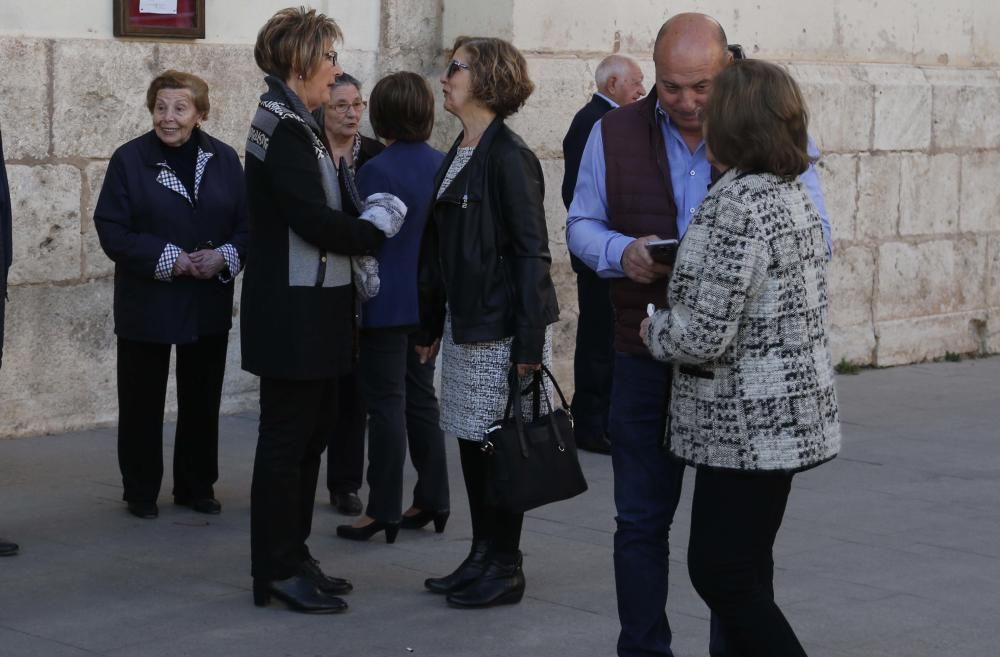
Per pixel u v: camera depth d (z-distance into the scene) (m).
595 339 7.95
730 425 3.77
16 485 6.86
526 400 5.14
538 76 8.95
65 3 7.73
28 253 7.68
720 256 3.70
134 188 6.22
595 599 5.39
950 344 11.68
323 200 4.87
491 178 5.07
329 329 4.98
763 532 3.86
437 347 5.41
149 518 6.36
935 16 11.60
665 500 4.37
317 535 6.20
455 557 5.91
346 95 6.49
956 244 11.68
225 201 6.37
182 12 8.10
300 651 4.77
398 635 4.95
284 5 8.59
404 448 6.08
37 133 7.66
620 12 9.45
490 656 4.77
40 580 5.47
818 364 3.82
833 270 10.82
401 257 5.95
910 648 4.94
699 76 4.25
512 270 5.09
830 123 10.70
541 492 5.03
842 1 10.95
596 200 4.55
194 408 6.43
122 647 4.77
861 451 8.16
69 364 7.91
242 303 5.06
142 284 6.20
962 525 6.62
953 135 11.55
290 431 5.09
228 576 5.58
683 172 4.43
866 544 6.26
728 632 3.94
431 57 9.13
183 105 6.27
